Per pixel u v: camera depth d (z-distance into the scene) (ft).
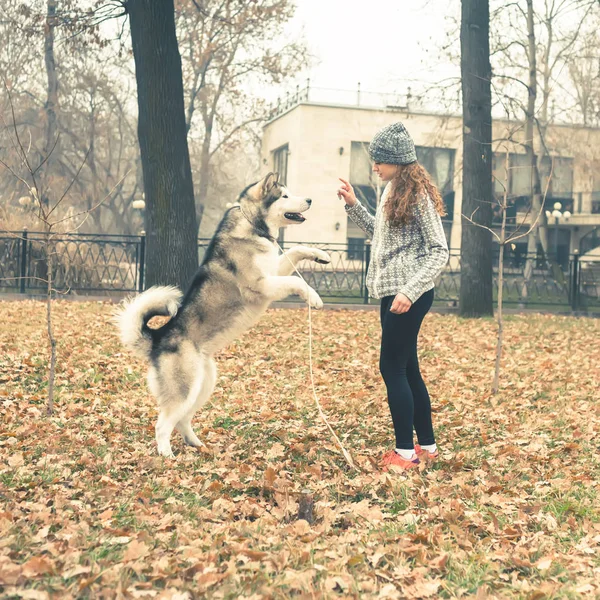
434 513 10.96
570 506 11.45
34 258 49.96
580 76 79.41
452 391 22.74
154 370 14.55
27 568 8.18
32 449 14.58
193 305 14.82
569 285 59.21
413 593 8.25
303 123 102.94
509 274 70.44
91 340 29.40
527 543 9.85
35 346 27.37
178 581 8.21
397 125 13.29
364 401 20.59
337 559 9.05
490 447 15.48
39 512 10.47
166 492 11.98
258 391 22.20
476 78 45.52
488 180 45.91
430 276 12.71
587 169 97.45
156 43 38.47
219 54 95.66
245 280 14.93
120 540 9.46
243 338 31.89
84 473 13.01
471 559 9.27
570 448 15.64
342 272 57.00
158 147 38.96
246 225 15.28
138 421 17.88
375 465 13.50
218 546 9.48
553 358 30.01
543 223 73.56
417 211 13.03
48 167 88.89
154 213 39.37
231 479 12.63
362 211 14.94
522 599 8.18
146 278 40.01
